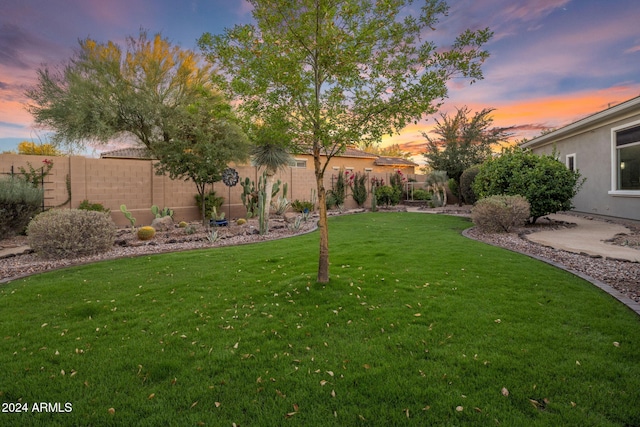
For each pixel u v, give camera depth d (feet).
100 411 6.81
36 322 11.46
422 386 7.50
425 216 47.52
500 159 36.60
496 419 6.41
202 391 7.44
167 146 34.55
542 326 10.48
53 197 34.09
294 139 13.93
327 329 10.58
